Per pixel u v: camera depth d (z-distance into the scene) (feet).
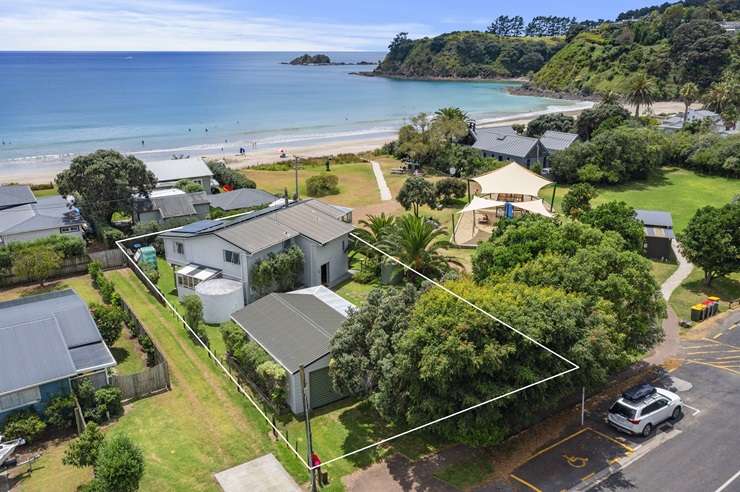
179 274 133.18
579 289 89.04
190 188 203.72
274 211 149.69
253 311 108.88
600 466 75.72
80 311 104.47
